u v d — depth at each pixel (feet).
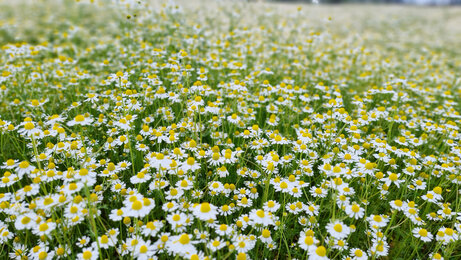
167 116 1.77
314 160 1.58
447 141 1.84
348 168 1.38
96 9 5.28
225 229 1.09
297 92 2.10
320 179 1.49
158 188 1.21
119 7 3.06
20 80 2.22
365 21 7.88
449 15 10.39
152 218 1.20
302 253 1.21
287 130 1.81
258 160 1.51
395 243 1.30
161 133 1.52
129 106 1.64
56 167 1.30
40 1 6.44
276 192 1.50
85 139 1.62
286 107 2.02
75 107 1.81
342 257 1.15
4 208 1.13
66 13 5.12
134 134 1.62
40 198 1.06
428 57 4.11
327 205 1.26
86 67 2.68
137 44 2.82
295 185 1.28
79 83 2.24
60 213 1.17
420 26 7.45
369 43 5.08
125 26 3.01
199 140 1.60
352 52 3.48
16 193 1.12
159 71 2.30
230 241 1.11
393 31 6.59
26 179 1.42
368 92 2.13
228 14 3.82
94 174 1.07
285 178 1.38
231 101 2.08
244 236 1.09
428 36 6.19
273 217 1.20
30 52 2.36
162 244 1.05
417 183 1.45
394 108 2.05
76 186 1.01
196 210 1.03
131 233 1.13
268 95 2.18
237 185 1.49
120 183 1.32
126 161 1.47
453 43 5.68
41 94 2.14
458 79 3.08
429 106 2.35
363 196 1.36
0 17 4.89
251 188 1.41
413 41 5.34
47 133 1.41
